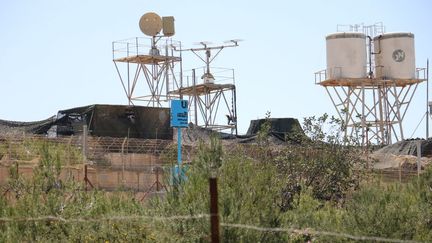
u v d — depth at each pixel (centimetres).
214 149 4319
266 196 4103
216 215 2873
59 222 4284
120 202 4656
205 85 14050
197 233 3822
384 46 15338
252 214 3947
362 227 4191
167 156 7969
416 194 4938
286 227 4119
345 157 6494
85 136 7494
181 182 4247
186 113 6328
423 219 4416
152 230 3966
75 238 4094
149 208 4366
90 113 9881
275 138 8912
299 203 5003
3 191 5484
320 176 6300
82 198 4753
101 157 8156
